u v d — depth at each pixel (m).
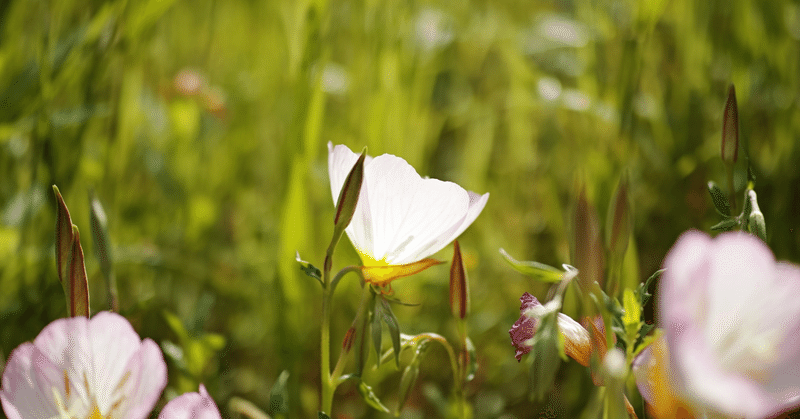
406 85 1.01
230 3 1.28
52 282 0.76
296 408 0.77
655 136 1.07
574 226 0.57
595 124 1.02
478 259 1.11
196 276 0.93
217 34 1.30
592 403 0.57
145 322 0.90
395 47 0.98
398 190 0.60
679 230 0.97
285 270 0.77
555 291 0.58
